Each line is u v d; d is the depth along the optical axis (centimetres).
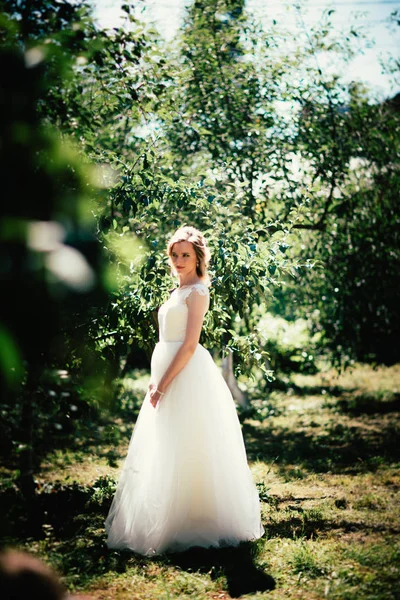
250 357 470
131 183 418
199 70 649
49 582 272
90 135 406
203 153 696
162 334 378
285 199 674
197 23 675
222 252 421
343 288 814
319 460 593
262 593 294
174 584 303
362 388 1111
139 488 363
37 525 384
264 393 1087
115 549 351
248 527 368
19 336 127
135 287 409
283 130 689
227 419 377
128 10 378
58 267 108
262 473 552
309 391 1106
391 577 305
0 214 125
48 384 321
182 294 369
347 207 746
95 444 657
